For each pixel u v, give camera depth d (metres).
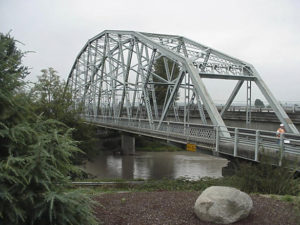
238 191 4.91
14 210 3.07
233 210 4.66
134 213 5.09
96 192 7.54
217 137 12.43
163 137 17.25
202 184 9.27
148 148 43.31
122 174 25.20
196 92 17.38
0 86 3.51
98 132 41.91
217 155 12.67
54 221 3.40
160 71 39.94
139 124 21.97
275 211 5.16
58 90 17.98
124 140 38.31
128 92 26.30
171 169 27.41
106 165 30.33
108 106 30.88
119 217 4.89
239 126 24.48
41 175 3.31
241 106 30.58
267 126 21.47
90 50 38.59
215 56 21.94
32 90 3.88
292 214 5.00
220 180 9.55
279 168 7.32
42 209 3.24
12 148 3.30
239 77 17.84
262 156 7.96
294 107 23.45
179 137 15.69
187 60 17.36
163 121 18.33
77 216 3.64
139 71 24.09
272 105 17.03
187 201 5.79
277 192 7.00
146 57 23.38
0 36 3.67
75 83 43.12
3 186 3.06
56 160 3.56
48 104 16.95
